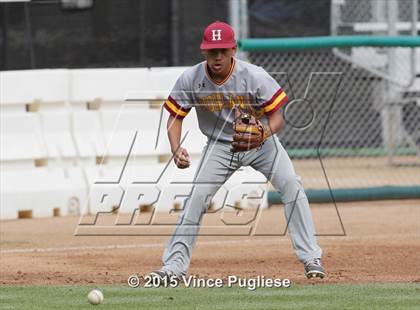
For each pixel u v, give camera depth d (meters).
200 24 52.22
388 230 37.00
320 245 33.53
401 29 58.25
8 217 40.00
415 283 26.47
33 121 40.94
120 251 32.56
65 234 36.38
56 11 50.12
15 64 49.47
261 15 54.69
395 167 54.34
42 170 40.91
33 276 27.84
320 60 53.88
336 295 24.48
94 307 23.02
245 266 29.50
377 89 54.88
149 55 51.62
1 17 49.22
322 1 55.44
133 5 51.41
